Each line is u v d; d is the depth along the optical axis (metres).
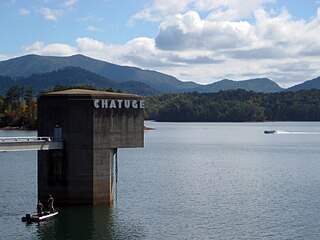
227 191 90.31
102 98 72.56
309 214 71.38
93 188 72.06
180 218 68.12
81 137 71.88
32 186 90.88
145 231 61.44
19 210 70.81
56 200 72.25
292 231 62.09
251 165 136.62
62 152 72.00
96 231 61.06
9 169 115.56
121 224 64.31
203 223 65.56
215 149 193.88
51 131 72.44
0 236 58.41
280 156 165.62
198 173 116.75
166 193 87.06
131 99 74.88
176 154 168.88
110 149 73.31
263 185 98.12
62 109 71.88
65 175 71.88
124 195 83.94
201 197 83.81
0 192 84.56
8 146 67.00
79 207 71.69
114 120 73.44
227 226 64.25
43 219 65.19
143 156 159.50
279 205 77.69
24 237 58.19
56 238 58.12
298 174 116.50
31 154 152.25
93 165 71.94
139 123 75.56
